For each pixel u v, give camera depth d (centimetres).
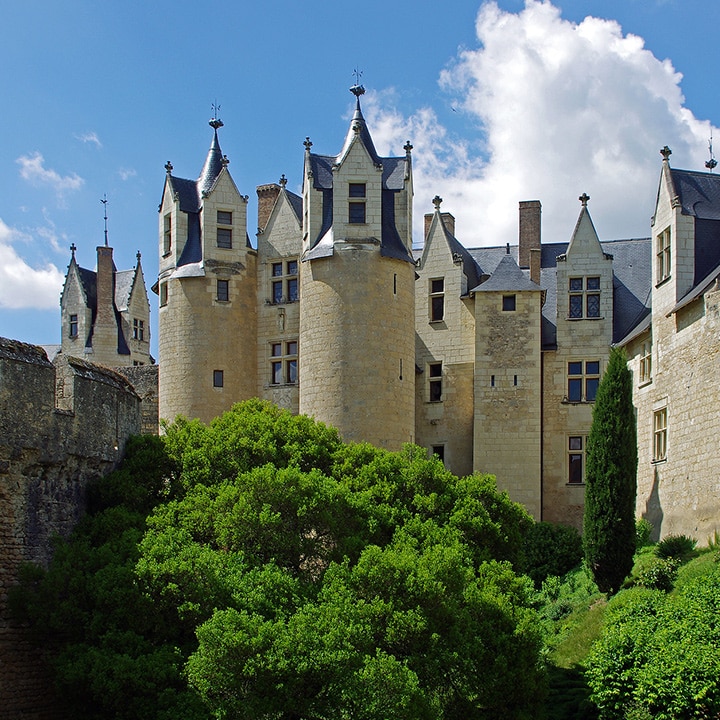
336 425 3944
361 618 2145
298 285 4409
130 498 2536
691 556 3136
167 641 2162
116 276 7200
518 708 2331
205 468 2675
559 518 4319
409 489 2841
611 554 3198
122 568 2166
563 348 4409
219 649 1961
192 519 2448
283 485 2442
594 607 3186
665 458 3606
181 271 4403
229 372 4388
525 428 4297
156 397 4566
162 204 4572
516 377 4328
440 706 2211
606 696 2455
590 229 4466
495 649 2314
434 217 4628
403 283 4097
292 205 4509
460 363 4494
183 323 4381
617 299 4509
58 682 2105
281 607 2159
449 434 4466
